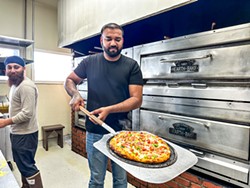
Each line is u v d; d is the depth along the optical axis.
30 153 1.74
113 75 1.29
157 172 0.87
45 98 3.59
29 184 1.74
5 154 2.15
